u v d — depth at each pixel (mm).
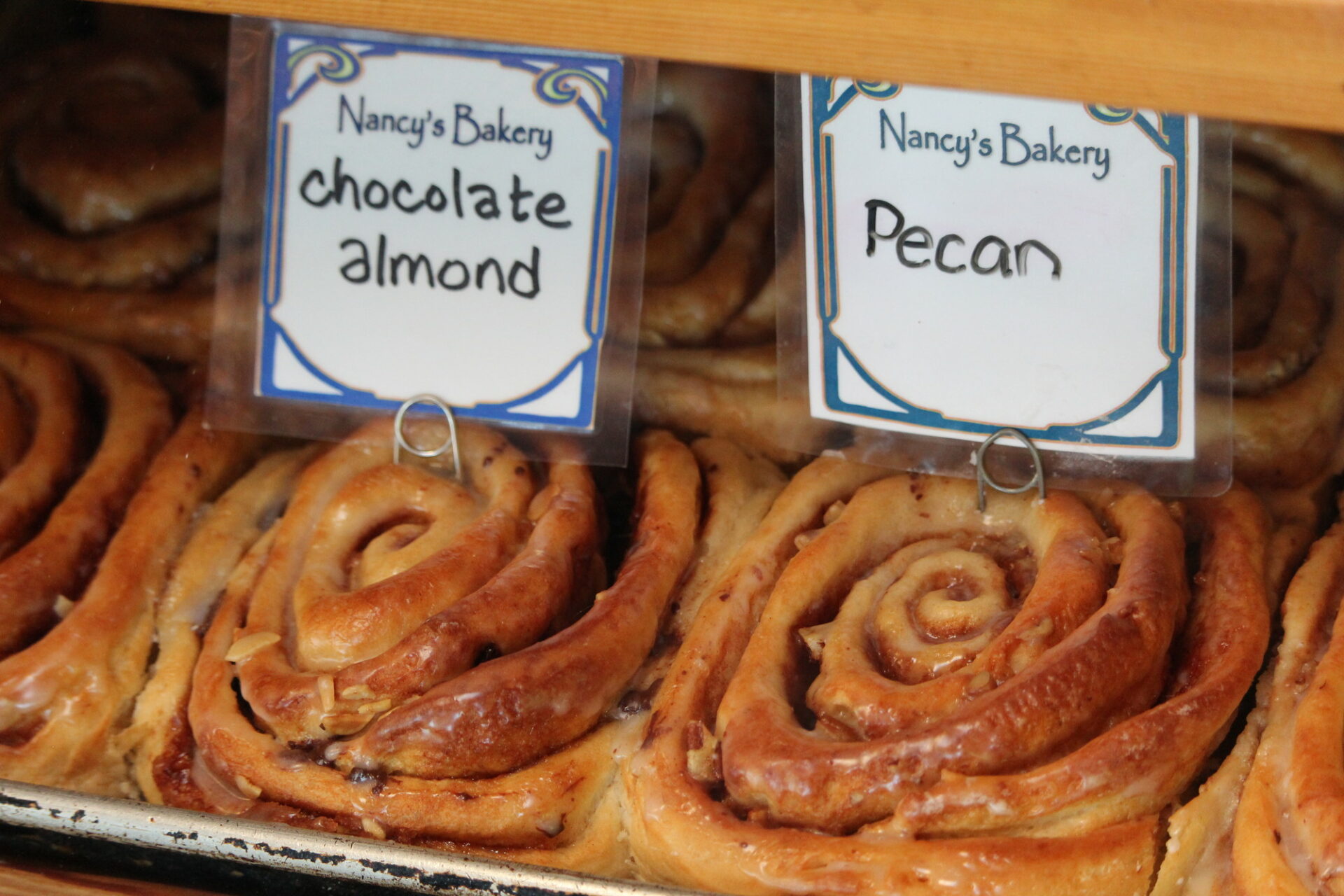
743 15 631
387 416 755
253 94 741
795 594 724
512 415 742
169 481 759
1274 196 796
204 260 801
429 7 636
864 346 727
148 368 789
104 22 839
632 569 731
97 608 733
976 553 729
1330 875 666
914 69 635
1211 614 715
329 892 681
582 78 737
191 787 711
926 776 682
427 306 741
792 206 732
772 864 680
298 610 725
